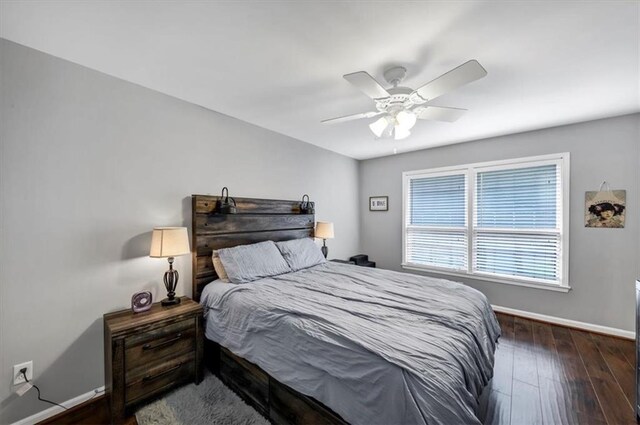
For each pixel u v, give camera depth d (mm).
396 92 1867
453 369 1251
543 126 3168
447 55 1771
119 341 1744
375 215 4801
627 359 2418
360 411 1266
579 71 1963
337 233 4473
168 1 1330
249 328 1890
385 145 4027
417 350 1329
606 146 2891
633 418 1746
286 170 3553
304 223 3715
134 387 1805
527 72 1979
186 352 2068
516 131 3352
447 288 2320
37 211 1741
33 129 1727
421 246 4324
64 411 1829
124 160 2137
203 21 1475
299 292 2211
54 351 1801
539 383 2100
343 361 1371
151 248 2102
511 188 3518
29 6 1354
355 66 1911
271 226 3258
